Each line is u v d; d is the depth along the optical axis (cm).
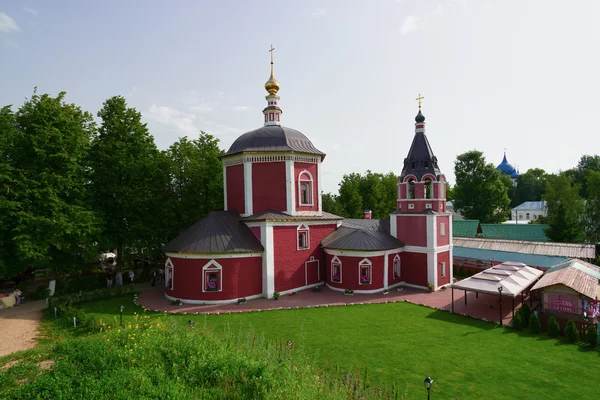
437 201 3231
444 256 3275
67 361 1327
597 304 2023
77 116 3045
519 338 1886
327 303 2677
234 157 3183
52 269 3025
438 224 3212
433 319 2245
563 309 2017
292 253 3020
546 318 2070
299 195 3145
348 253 3028
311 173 3259
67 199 2947
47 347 1630
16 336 2022
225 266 2686
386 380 1416
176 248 2733
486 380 1409
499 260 3712
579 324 1950
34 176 2658
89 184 3241
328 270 3206
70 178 2850
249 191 3053
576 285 2003
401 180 3375
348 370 1499
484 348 1744
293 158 3094
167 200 3600
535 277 2597
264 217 2856
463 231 5325
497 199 6969
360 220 3769
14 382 1230
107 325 2084
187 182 3819
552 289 2062
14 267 2703
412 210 3288
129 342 1498
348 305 2603
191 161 3769
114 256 4681
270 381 1117
